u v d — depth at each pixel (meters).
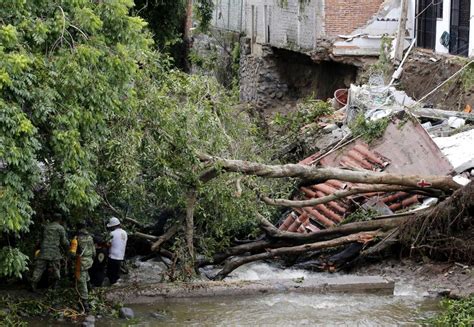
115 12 14.44
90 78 13.66
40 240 15.54
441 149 20.41
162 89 16.66
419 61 27.14
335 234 18.23
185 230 16.95
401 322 14.88
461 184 18.22
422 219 17.47
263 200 17.70
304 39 30.20
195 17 34.47
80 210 15.83
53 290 15.56
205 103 17.67
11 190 12.61
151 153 15.93
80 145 13.88
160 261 18.67
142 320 14.86
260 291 16.23
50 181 13.95
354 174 17.86
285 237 18.12
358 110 23.70
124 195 15.73
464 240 17.47
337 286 16.47
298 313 15.31
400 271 17.66
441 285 16.70
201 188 16.33
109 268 16.36
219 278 17.23
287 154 23.75
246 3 35.41
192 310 15.48
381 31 28.86
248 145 18.95
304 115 25.64
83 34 13.89
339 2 28.89
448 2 26.86
